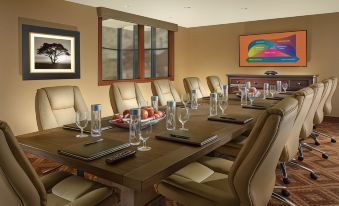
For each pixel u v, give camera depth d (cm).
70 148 135
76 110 237
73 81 463
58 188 139
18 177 86
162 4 466
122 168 113
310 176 267
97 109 168
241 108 273
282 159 188
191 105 279
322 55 554
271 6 479
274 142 104
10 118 387
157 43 644
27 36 397
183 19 598
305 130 253
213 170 166
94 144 142
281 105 106
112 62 593
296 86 560
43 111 211
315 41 559
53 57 431
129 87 310
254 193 112
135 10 509
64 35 443
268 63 611
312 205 213
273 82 583
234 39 647
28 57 400
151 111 201
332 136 427
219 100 279
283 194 226
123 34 600
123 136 165
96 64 499
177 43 678
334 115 549
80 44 469
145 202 158
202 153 139
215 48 673
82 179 148
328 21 542
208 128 184
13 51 384
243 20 609
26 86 402
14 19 382
